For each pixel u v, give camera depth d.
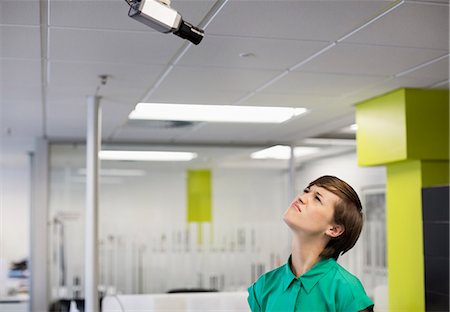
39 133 6.29
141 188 6.75
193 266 6.82
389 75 3.89
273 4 2.59
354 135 6.80
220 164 6.96
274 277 1.61
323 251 1.55
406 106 4.25
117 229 6.67
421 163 4.29
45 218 6.52
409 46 3.23
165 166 6.83
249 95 4.52
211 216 6.89
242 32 2.98
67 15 2.75
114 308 3.92
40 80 4.02
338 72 3.81
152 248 6.73
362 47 3.25
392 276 4.56
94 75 3.89
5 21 2.84
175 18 2.26
